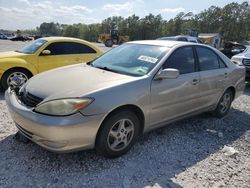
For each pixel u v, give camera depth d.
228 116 5.55
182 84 4.05
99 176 3.05
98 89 3.13
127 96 3.29
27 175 2.98
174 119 4.18
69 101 2.93
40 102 3.05
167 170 3.28
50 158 3.33
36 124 2.92
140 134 3.74
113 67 4.01
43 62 6.79
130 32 93.44
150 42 4.51
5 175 2.95
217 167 3.44
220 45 36.38
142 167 3.30
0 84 6.33
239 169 3.43
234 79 5.39
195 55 4.49
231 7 81.12
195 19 86.75
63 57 7.11
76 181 2.93
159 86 3.68
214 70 4.84
